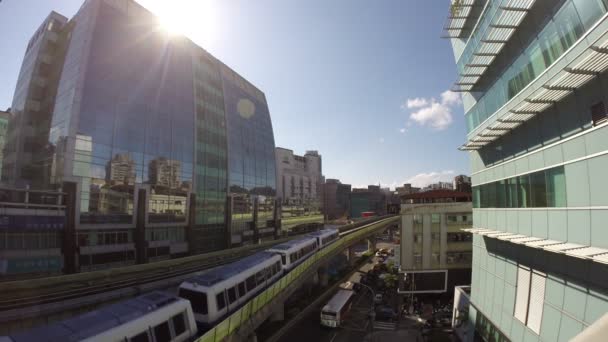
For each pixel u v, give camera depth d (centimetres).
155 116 4475
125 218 3875
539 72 1559
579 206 1348
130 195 3962
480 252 2414
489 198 2252
